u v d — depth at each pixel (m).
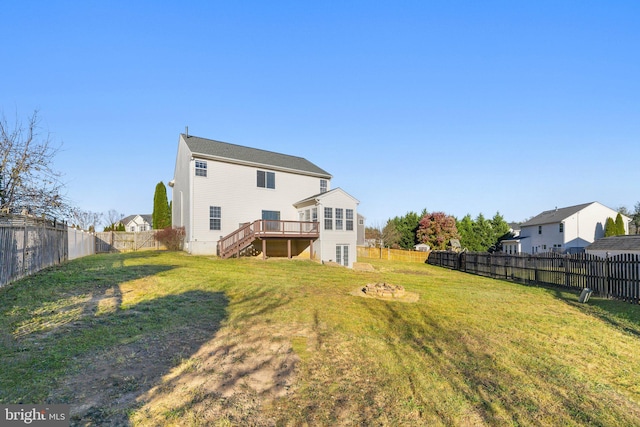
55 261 12.76
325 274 13.91
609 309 8.41
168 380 3.87
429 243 46.56
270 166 23.41
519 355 5.12
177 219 24.75
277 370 4.33
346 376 4.23
